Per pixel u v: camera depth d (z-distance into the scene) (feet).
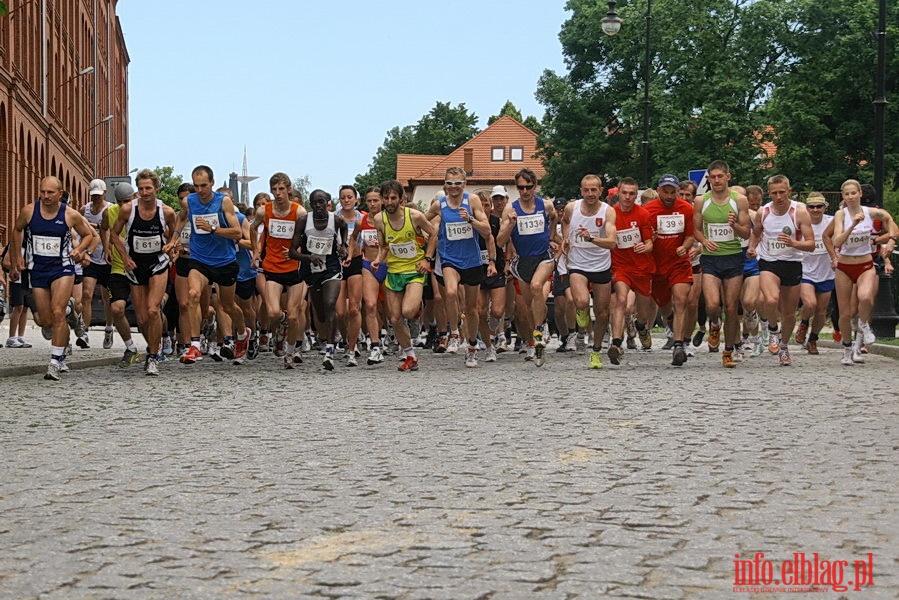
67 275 51.47
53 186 50.83
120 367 58.90
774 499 23.85
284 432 33.99
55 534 21.30
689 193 66.03
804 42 205.26
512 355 66.39
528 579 17.92
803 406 38.40
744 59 205.87
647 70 146.30
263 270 57.41
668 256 53.78
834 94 201.77
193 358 57.82
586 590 17.29
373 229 64.54
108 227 57.21
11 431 34.65
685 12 205.46
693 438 31.83
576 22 217.36
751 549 19.72
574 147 220.23
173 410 39.55
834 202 140.26
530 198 58.08
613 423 34.81
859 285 55.31
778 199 54.49
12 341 75.00
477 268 57.06
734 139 199.11
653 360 60.85
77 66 251.80
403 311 54.19
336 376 52.26
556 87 218.59
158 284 53.26
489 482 25.93
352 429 34.45
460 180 56.70
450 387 46.11
